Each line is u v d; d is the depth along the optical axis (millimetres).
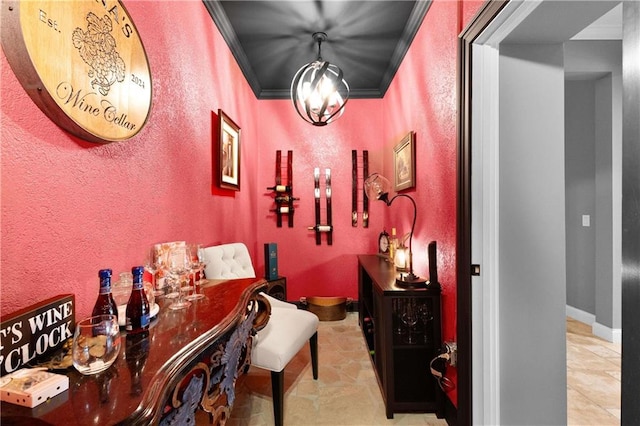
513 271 1409
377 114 3643
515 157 1404
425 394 1854
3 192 758
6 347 656
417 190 2328
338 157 3654
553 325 1414
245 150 3078
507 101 1400
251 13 2273
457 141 1514
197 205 1942
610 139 2799
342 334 2967
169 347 812
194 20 1893
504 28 1279
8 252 769
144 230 1358
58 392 606
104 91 1056
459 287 1501
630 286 707
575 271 3234
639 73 677
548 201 1410
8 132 770
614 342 2717
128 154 1247
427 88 2096
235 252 2320
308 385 2072
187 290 1348
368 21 2369
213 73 2209
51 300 804
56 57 868
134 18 1300
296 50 2785
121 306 1023
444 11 1776
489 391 1418
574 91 3236
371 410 1816
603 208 2842
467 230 1438
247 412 1794
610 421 1692
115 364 724
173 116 1627
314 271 3662
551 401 1415
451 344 1598
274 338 1713
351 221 3660
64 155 932
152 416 587
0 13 761
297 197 3648
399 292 1774
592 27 2717
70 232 956
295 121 3639
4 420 537
